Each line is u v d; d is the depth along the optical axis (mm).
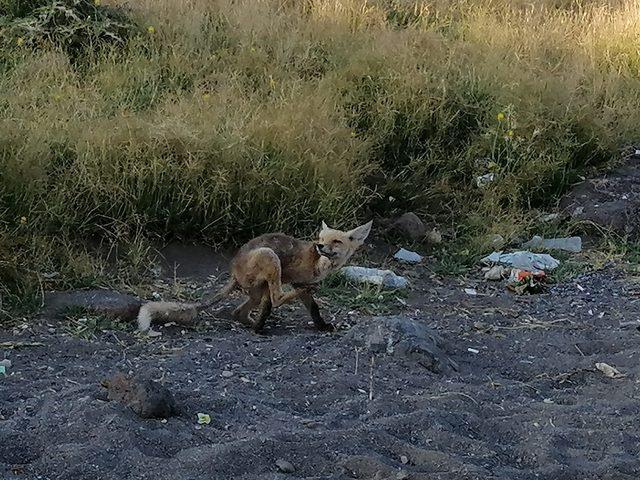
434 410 4656
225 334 5840
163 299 6340
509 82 9469
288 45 9602
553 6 12297
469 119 9266
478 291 7141
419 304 6734
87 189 6855
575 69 10141
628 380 5402
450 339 5984
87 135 7168
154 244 7059
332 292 6734
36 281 6105
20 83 8125
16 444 3992
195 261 7012
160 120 7527
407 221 8008
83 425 4117
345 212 7691
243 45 9562
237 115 7828
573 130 9344
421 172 8625
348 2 10922
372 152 8461
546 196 8805
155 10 10055
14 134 6891
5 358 5105
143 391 4320
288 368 5207
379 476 3922
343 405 4738
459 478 3941
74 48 9211
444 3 11672
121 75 8664
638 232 8391
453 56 9859
